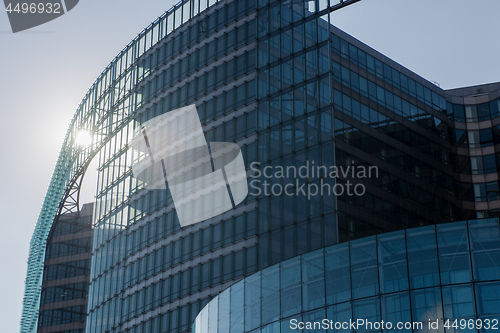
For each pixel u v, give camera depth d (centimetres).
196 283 6938
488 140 8931
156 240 7612
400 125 7975
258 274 4822
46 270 12781
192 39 8106
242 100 7288
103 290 8250
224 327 5009
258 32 7444
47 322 12425
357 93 7544
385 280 4094
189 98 7856
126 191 8362
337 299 4247
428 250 4038
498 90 9069
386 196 7175
